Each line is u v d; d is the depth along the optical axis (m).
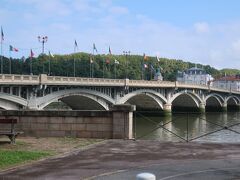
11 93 60.66
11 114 23.27
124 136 21.86
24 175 13.39
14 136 20.14
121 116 21.88
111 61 162.62
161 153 17.69
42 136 22.91
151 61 197.00
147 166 14.88
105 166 14.88
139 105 115.12
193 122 98.25
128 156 16.94
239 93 182.25
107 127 22.20
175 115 128.12
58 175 13.40
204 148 19.09
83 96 76.62
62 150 18.22
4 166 14.67
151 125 74.19
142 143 20.53
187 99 137.50
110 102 86.06
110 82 84.12
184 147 19.41
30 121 23.09
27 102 63.16
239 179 12.86
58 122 22.80
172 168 14.55
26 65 135.62
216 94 155.12
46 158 16.33
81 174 13.55
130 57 178.50
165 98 112.88
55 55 155.25
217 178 12.98
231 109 188.00
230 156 17.00
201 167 14.73
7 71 128.25
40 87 64.44
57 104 139.88
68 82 70.31
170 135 63.88
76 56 153.00
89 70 146.25
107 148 18.94
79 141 21.03
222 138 58.25
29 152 17.20
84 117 22.47
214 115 141.38
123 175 13.39
